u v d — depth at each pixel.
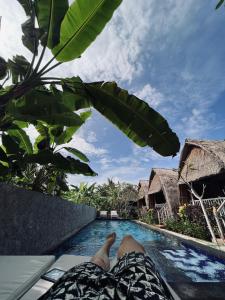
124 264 1.10
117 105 3.82
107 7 3.29
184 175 11.38
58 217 8.66
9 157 4.84
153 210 16.67
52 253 7.80
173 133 3.81
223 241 7.03
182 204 11.51
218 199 8.41
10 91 3.33
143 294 0.83
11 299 1.38
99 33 3.53
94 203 30.00
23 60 4.18
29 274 1.77
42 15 3.48
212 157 8.80
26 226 5.66
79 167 5.16
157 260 6.65
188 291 3.67
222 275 5.00
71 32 3.50
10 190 4.91
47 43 3.57
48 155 4.83
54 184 8.38
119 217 26.03
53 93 3.87
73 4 3.31
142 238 11.71
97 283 0.96
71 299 0.87
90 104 4.13
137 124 3.83
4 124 4.06
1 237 4.46
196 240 7.75
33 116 3.24
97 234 13.92
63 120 4.02
